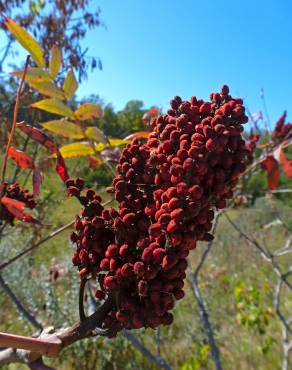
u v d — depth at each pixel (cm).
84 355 67
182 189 11
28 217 20
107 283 12
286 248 52
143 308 12
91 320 13
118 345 67
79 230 14
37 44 19
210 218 12
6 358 13
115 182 13
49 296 64
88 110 21
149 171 13
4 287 28
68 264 67
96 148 23
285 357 45
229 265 113
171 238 12
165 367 31
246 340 75
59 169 18
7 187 21
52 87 20
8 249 70
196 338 74
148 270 12
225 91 13
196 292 40
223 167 12
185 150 12
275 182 31
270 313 76
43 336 12
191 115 13
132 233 12
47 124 21
